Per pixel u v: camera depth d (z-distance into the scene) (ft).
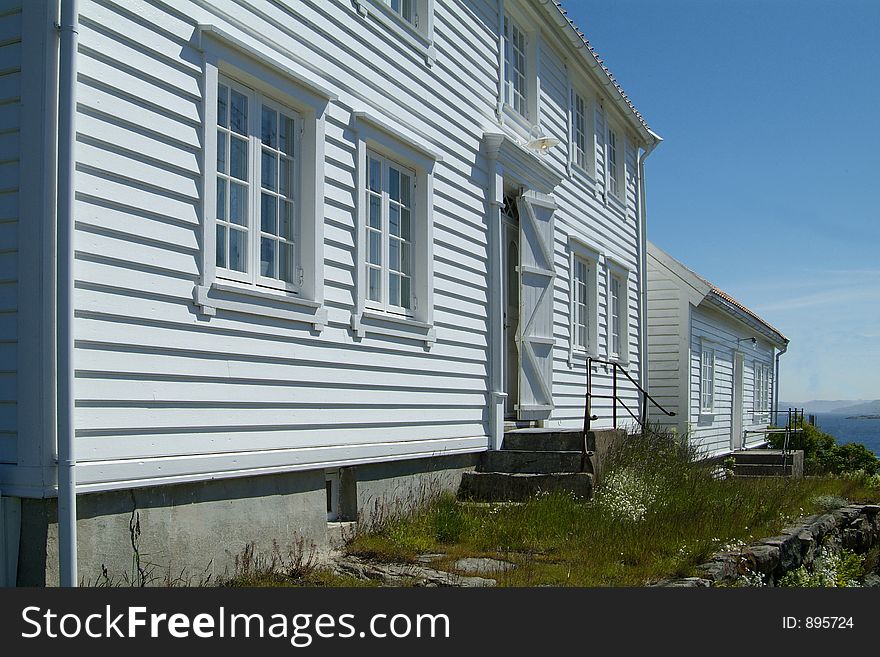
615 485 32.04
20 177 17.60
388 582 22.02
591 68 49.73
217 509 21.26
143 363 19.24
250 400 22.43
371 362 28.07
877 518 46.42
